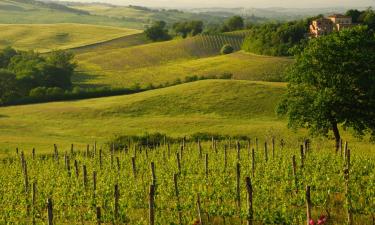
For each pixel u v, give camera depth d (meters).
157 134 69.12
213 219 27.08
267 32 171.88
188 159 45.25
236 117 86.88
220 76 139.88
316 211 26.66
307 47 52.50
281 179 33.00
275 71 146.38
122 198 30.44
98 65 187.88
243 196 28.89
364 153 47.56
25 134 78.12
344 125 50.88
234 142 62.97
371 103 48.66
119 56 199.25
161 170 39.66
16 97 123.88
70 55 182.12
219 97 95.81
